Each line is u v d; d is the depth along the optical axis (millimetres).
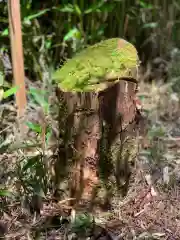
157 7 1953
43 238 1127
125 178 1180
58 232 1141
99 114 1080
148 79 1957
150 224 1183
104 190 1164
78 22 1902
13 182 1262
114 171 1152
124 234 1141
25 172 1257
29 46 1820
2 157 1335
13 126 1472
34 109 1606
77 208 1176
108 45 1251
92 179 1143
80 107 1073
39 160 1263
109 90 1080
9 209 1205
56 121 1404
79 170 1138
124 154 1155
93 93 1061
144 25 1894
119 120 1113
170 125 1641
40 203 1187
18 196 1219
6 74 1689
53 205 1200
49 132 1276
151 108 1719
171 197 1271
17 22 1424
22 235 1138
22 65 1465
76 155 1123
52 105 1500
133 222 1184
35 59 1794
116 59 1172
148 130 1540
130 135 1158
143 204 1235
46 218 1175
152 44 2006
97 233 1131
